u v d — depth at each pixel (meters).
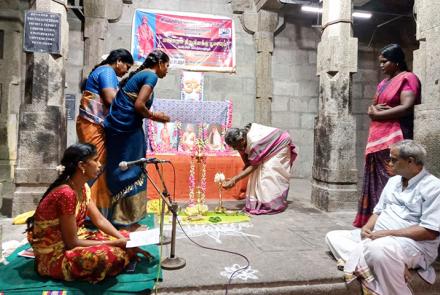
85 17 6.19
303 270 2.44
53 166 3.75
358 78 7.48
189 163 4.51
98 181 3.00
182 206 4.20
